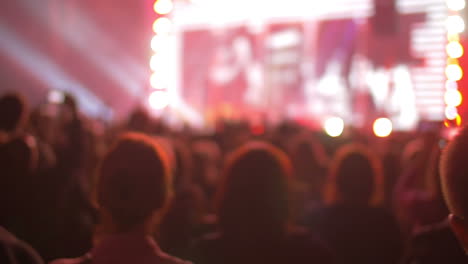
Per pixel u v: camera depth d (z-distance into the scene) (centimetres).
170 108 1416
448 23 866
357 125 1332
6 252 174
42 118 400
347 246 325
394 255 324
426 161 350
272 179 233
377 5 1289
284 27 1520
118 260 180
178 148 375
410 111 1281
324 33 1468
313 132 813
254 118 1481
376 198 347
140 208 183
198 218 363
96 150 455
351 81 1419
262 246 229
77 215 373
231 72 1575
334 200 340
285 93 1509
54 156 374
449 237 228
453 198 102
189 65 1611
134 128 616
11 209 321
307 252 232
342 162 340
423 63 1270
